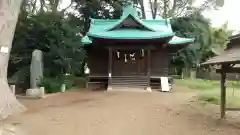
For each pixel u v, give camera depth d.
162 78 23.44
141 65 24.97
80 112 12.31
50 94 19.25
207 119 11.40
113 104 14.68
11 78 23.28
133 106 14.10
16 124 9.66
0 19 11.61
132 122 10.63
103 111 12.65
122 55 25.17
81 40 24.86
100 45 24.42
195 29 36.03
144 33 22.44
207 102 15.86
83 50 25.69
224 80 11.59
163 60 25.34
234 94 19.11
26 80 21.66
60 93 19.89
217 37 39.97
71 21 32.81
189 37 34.94
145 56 24.95
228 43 11.64
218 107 14.32
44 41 24.11
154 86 23.56
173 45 25.12
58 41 23.48
